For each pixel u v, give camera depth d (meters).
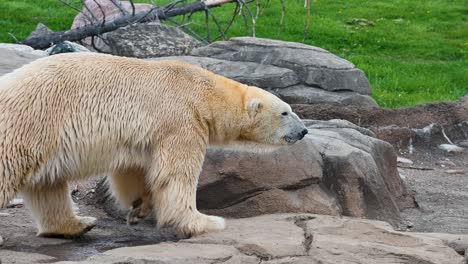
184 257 8.95
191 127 10.12
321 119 17.02
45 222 10.42
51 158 9.55
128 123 9.86
